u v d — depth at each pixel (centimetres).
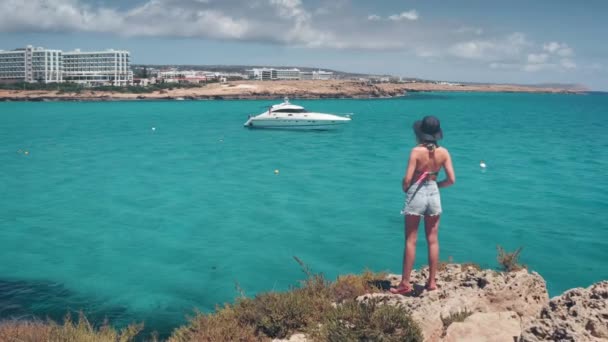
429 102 18800
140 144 4784
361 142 4928
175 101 17775
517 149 4222
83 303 1122
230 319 680
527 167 3173
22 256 1445
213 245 1545
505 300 622
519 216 1859
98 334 750
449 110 12531
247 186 2588
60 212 2000
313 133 5916
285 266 1354
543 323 467
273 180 2778
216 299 1144
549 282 1202
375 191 2419
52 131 6228
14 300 1134
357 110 12312
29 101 16650
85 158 3794
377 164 3416
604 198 2184
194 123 7619
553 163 3353
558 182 2608
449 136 5516
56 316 1052
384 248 1502
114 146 4609
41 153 4084
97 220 1867
